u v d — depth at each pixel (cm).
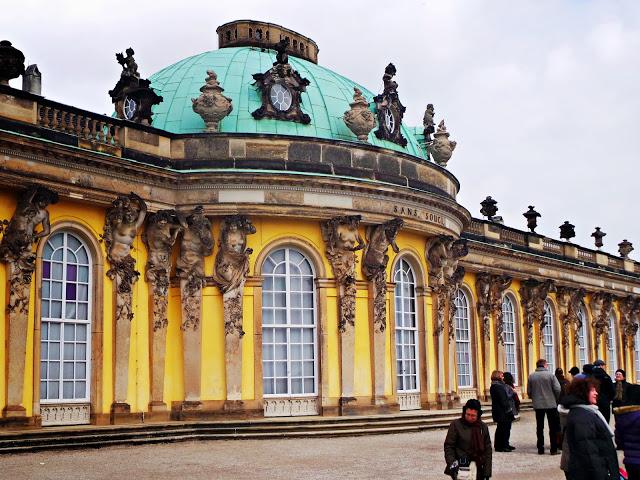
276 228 3594
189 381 3369
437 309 4109
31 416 2880
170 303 3434
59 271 3086
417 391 4006
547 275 5894
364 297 3728
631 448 1538
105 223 3216
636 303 7150
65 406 3038
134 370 3262
